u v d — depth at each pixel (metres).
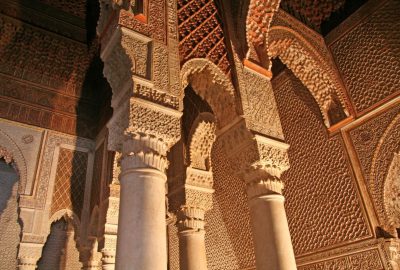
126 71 2.40
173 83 2.50
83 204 4.91
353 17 4.11
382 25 3.80
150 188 2.04
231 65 3.11
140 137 2.18
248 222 5.08
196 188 4.34
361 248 3.55
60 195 4.75
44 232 4.44
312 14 4.43
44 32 4.81
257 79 3.17
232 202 5.42
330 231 3.90
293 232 4.34
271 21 3.76
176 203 4.33
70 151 5.07
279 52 4.12
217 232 5.56
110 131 2.38
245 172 2.83
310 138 4.41
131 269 1.77
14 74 4.89
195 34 3.03
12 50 4.77
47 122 5.00
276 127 3.04
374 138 3.69
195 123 4.49
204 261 3.96
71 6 5.04
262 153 2.75
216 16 3.33
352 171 3.83
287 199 4.52
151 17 2.69
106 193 4.47
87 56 5.20
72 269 5.79
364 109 3.83
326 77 4.16
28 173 4.61
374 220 3.53
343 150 3.97
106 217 4.29
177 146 4.68
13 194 5.57
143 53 2.48
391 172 3.50
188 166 4.36
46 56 4.98
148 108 2.27
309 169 4.33
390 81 3.63
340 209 3.86
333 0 4.27
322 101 4.23
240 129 2.87
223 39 3.24
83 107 5.41
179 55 2.80
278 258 2.38
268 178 2.72
